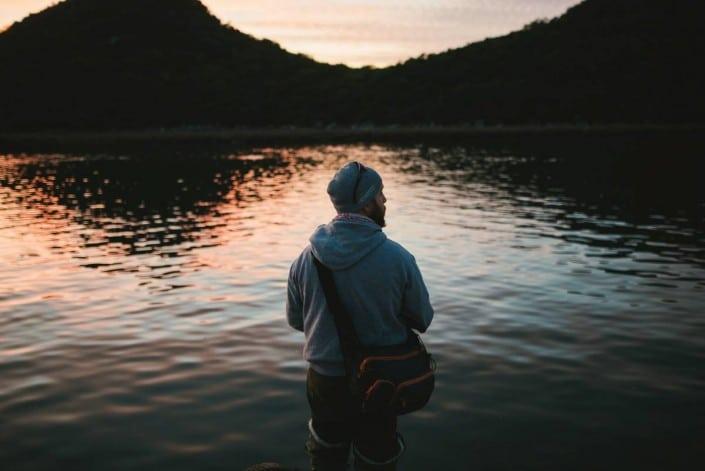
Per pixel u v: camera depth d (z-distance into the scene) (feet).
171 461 10.58
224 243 34.63
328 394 7.25
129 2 471.21
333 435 7.55
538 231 37.19
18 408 12.87
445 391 13.67
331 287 6.93
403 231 37.32
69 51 407.85
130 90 368.27
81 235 37.93
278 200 57.52
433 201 53.98
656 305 20.71
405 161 118.21
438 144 193.36
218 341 17.44
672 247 31.78
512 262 28.07
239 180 81.56
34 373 14.97
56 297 22.66
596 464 10.39
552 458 10.61
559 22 422.00
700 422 12.01
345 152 156.76
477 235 35.78
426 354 7.25
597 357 15.85
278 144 207.72
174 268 27.86
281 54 453.58
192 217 46.11
